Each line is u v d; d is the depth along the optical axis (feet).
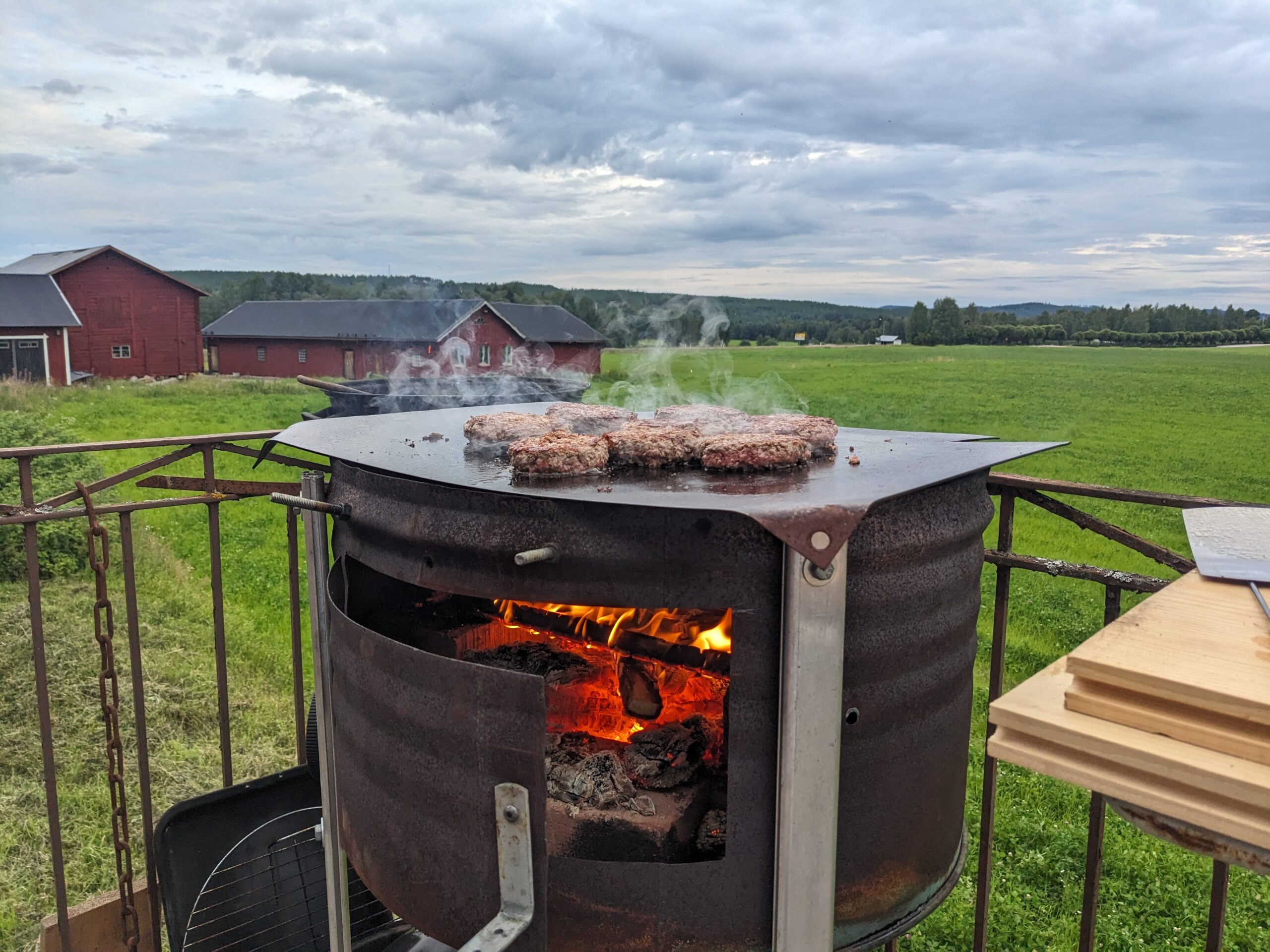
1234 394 89.56
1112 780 2.52
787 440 5.65
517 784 4.49
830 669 4.41
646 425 6.72
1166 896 10.43
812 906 4.57
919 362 127.75
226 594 21.93
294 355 121.19
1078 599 24.75
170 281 112.98
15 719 14.06
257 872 7.64
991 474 6.47
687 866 4.64
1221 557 3.62
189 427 59.00
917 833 5.25
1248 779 2.26
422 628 6.82
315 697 6.86
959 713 5.56
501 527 4.76
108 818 11.37
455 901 4.91
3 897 9.71
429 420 8.52
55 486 24.22
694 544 4.41
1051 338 196.75
